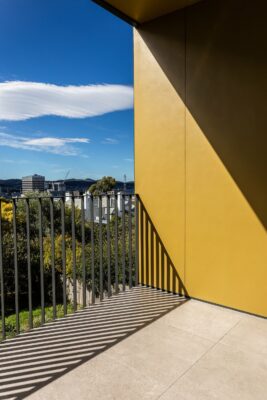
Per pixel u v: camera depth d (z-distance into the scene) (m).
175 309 2.55
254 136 2.35
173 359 1.85
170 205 2.87
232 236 2.51
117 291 2.98
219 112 2.51
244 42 2.36
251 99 2.35
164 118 2.85
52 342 2.06
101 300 2.78
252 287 2.43
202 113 2.61
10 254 6.45
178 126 2.76
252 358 1.86
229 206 2.51
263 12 2.26
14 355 1.91
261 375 1.71
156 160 2.93
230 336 2.11
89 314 2.48
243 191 2.43
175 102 2.77
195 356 1.88
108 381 1.66
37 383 1.65
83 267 2.65
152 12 2.73
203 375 1.71
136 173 3.09
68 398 1.54
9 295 6.60
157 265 3.01
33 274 6.68
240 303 2.50
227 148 2.49
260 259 2.38
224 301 2.59
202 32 2.56
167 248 2.91
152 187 2.98
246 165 2.40
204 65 2.57
